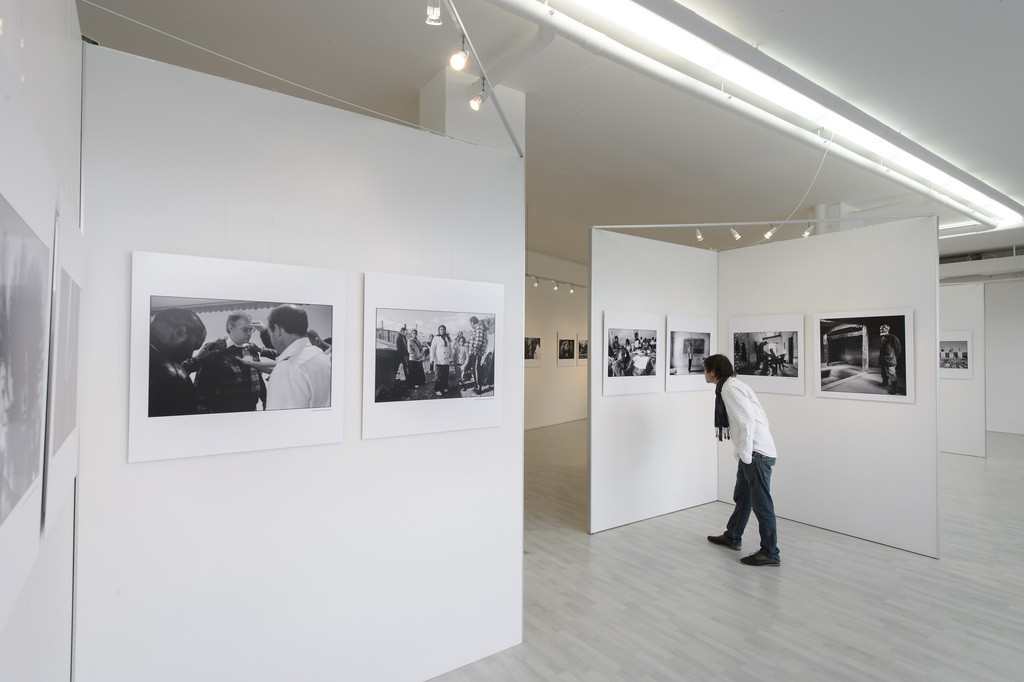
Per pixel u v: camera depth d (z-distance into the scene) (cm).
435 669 304
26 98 107
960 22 356
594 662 316
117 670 216
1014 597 400
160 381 225
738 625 359
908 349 502
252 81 475
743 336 647
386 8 365
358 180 284
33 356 101
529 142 593
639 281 596
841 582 427
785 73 378
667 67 385
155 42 413
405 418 295
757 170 673
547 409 1370
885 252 522
